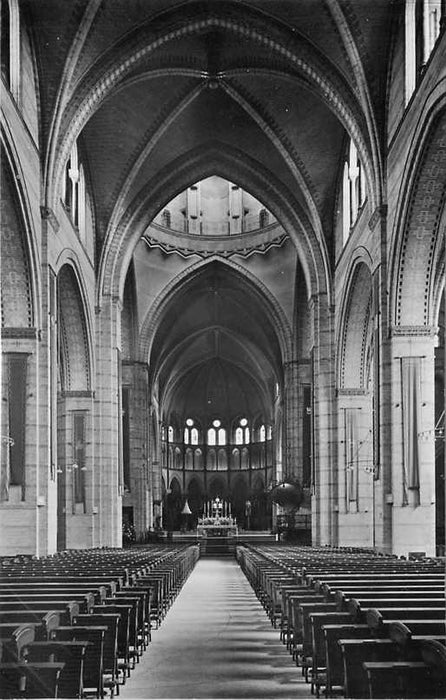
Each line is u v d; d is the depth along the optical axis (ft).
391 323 82.07
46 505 81.51
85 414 117.39
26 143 78.23
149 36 90.89
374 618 28.25
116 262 123.95
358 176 105.19
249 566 101.14
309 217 124.98
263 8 87.45
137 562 70.08
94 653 30.94
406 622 27.48
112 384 121.19
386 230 84.12
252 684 36.60
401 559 70.90
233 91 108.88
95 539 116.37
